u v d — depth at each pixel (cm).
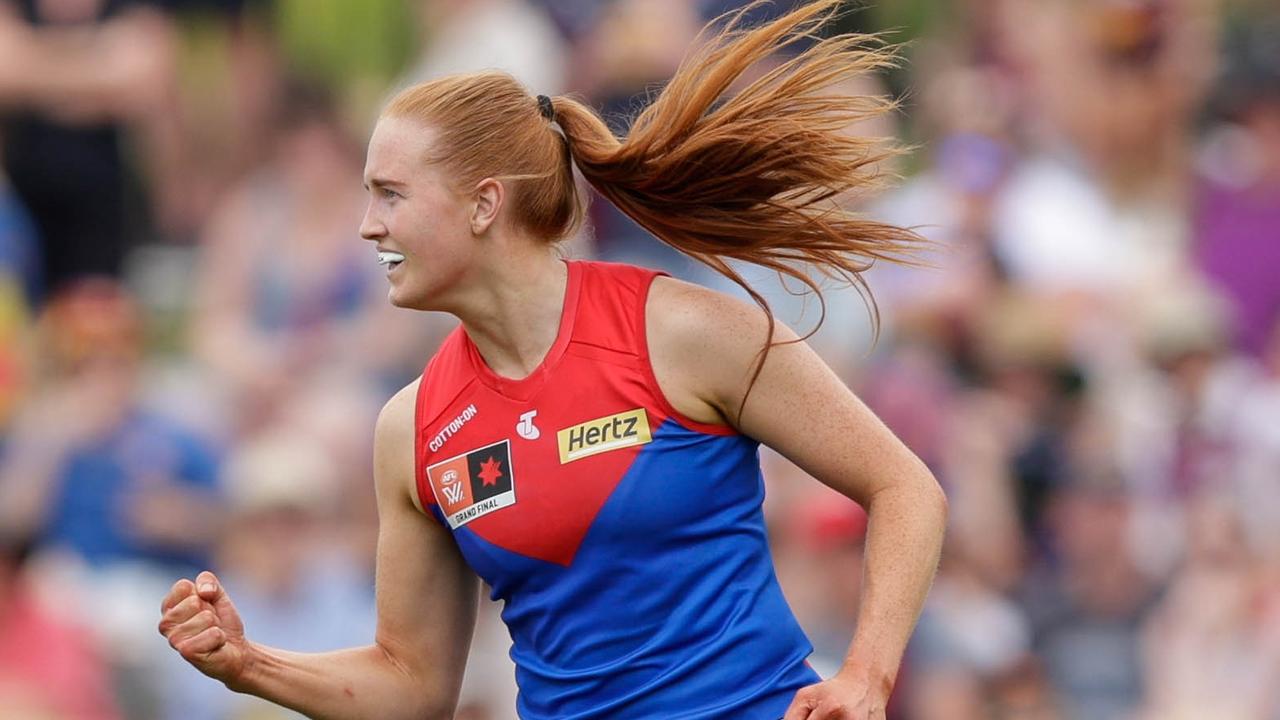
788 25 1233
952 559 2630
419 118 1185
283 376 3083
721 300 1191
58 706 2533
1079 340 2889
